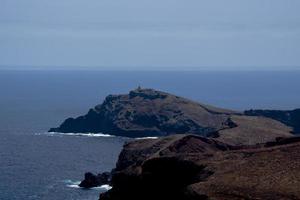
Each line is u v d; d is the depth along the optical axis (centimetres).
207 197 10088
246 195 9750
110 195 14575
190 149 16762
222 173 11256
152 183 13200
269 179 10256
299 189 9556
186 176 12619
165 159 13100
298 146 12188
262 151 12400
